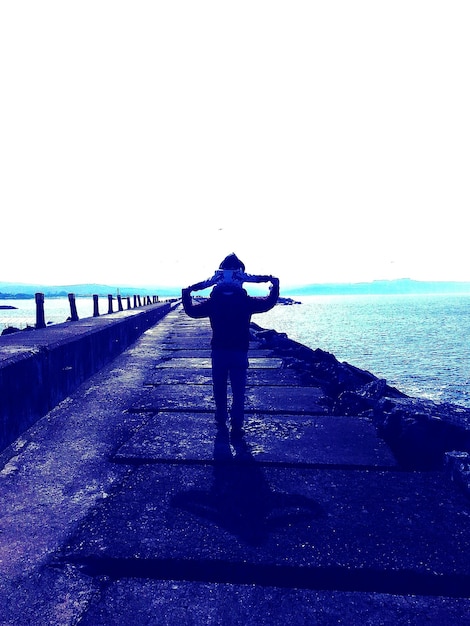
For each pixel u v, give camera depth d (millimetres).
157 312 23281
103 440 4285
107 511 2791
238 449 3914
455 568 2174
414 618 1860
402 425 3932
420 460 3646
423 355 30406
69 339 6559
